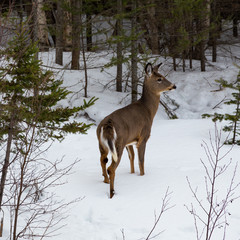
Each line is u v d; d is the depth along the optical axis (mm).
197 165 13625
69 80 28547
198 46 38219
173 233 8875
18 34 8766
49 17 35156
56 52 30438
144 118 12820
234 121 17797
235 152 15617
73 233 8859
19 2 28797
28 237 7898
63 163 14305
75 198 10859
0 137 9328
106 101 26188
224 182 11711
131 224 9375
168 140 17438
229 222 9305
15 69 8703
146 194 11086
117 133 11477
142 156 12750
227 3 40438
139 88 30375
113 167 11102
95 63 32688
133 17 26719
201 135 18297
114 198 10875
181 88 31188
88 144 17094
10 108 8312
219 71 33312
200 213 9781
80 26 24891
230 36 45062
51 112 9531
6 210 9633
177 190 11242
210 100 29375
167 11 30500
